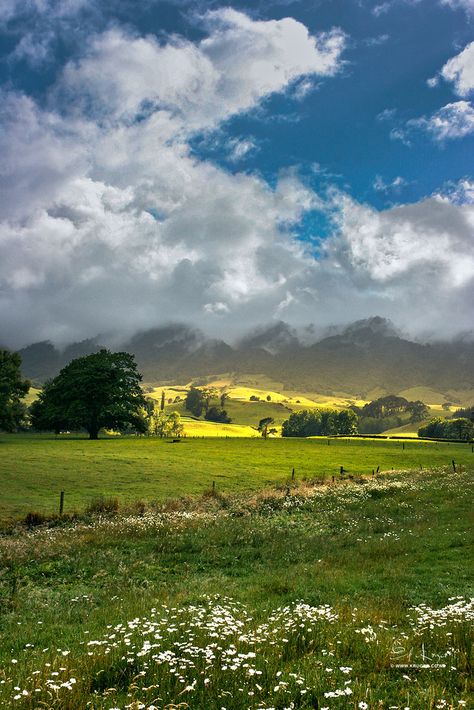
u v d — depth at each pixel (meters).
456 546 20.64
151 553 21.45
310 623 10.42
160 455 70.00
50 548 21.69
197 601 13.77
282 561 20.50
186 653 8.46
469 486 38.03
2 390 96.75
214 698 6.89
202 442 96.44
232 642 8.98
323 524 28.59
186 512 32.03
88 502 35.88
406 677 7.67
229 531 25.78
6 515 30.55
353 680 7.69
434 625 10.20
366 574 17.16
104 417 105.69
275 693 7.02
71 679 6.87
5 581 17.44
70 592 16.19
